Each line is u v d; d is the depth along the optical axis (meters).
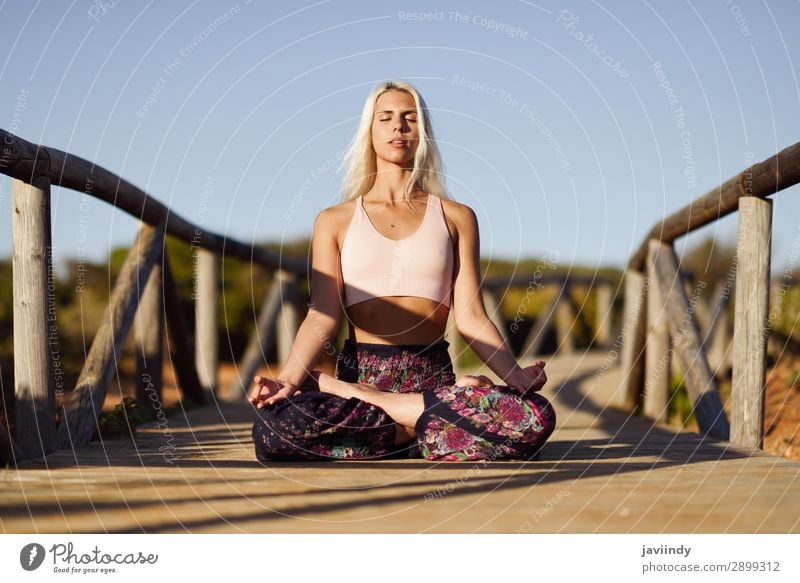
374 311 2.62
